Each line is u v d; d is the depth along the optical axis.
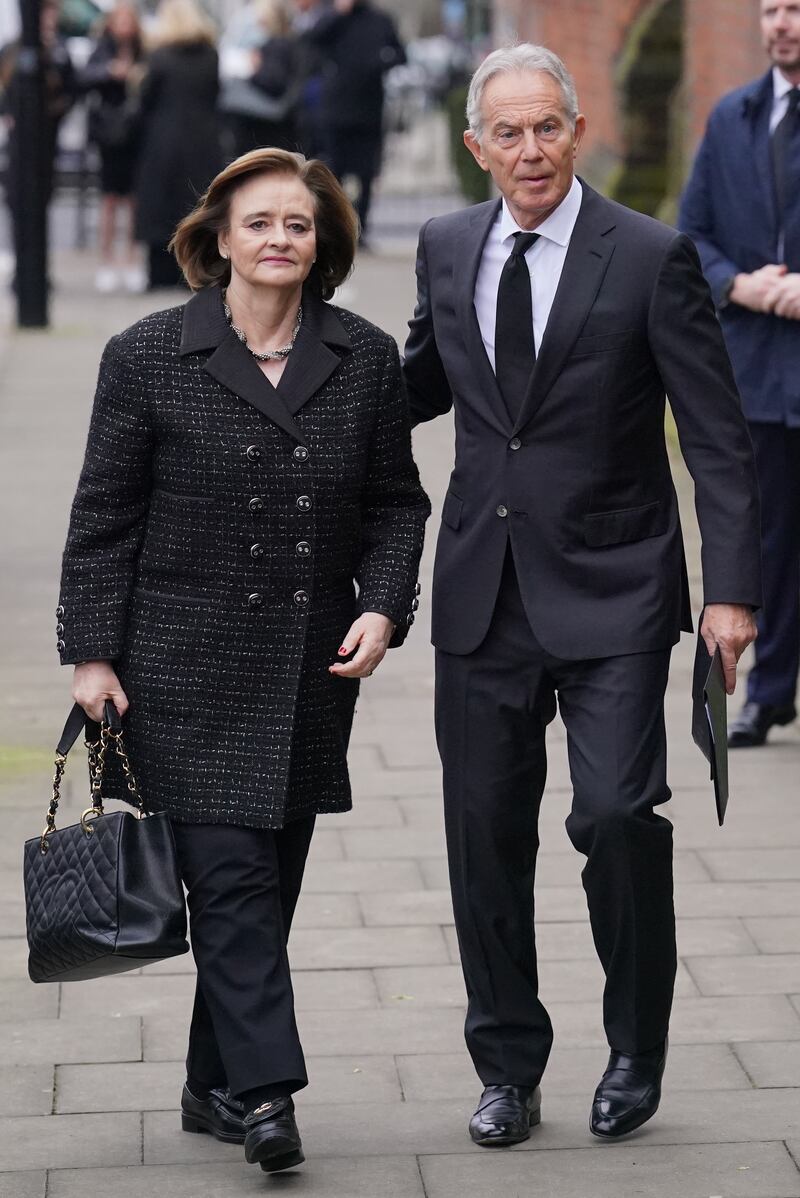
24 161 18.39
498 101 4.64
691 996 5.70
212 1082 4.88
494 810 4.87
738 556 4.68
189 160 20.67
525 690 4.84
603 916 4.79
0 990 5.79
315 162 4.69
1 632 9.67
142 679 4.70
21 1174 4.70
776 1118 4.93
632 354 4.71
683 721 8.28
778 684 8.00
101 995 5.77
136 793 4.70
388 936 6.15
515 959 4.91
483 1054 4.91
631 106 16.52
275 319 4.68
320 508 4.68
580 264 4.71
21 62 18.30
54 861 4.64
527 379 4.76
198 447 4.61
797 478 7.76
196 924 4.70
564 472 4.74
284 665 4.70
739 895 6.46
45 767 7.77
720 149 7.68
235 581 4.66
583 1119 4.97
